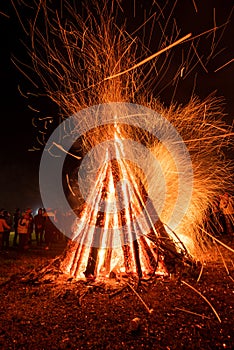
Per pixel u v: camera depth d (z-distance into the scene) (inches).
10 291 241.3
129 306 200.7
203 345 151.8
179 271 264.7
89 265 260.1
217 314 185.0
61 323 181.3
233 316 181.8
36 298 222.5
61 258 284.0
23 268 327.3
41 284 251.0
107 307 200.7
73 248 279.1
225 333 162.2
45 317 190.2
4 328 177.8
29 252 435.8
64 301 214.1
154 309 195.0
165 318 182.1
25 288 245.1
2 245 469.1
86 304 207.2
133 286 234.2
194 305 199.6
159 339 159.0
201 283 241.9
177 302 205.2
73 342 159.3
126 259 261.0
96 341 159.0
